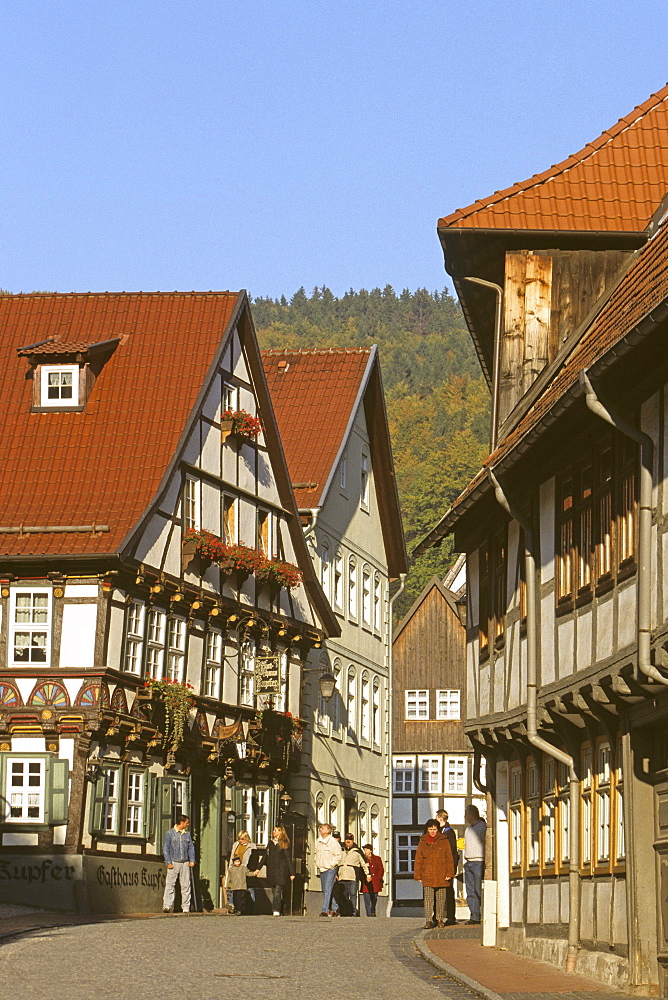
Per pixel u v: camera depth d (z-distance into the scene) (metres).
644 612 15.09
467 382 159.75
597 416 17.25
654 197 23.34
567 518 18.92
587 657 17.58
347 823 48.16
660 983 15.93
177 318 37.28
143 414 34.94
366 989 15.68
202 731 35.56
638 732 16.56
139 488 33.28
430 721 65.31
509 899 22.84
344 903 35.31
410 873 64.31
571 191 23.38
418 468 118.25
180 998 14.07
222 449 37.06
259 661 36.88
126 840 32.34
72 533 32.06
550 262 23.19
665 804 16.08
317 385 48.81
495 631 23.05
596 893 18.06
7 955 17.88
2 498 33.25
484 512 23.61
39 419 35.06
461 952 20.98
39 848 30.86
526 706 20.09
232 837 37.22
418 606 66.31
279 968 17.56
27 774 31.30
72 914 29.59
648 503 15.30
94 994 14.18
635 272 21.34
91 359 35.53
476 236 23.02
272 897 35.47
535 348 23.05
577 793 19.08
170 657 34.41
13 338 37.28
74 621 31.59
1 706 31.50
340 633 43.78
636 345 14.40
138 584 32.69
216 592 36.56
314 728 44.16
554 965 19.22
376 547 52.62
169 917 29.28
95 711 31.11
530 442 18.39
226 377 37.31
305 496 44.47
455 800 64.50
